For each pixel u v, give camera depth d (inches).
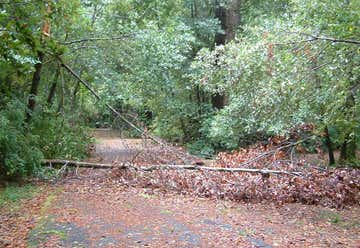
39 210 304.3
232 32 737.0
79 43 527.8
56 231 254.1
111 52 533.3
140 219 291.1
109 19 546.9
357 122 368.2
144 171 430.6
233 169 418.3
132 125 505.4
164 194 383.2
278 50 341.4
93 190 385.4
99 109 551.2
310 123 409.4
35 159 406.0
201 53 480.7
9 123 391.2
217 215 312.0
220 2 730.2
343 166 492.4
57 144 474.3
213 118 695.1
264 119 403.5
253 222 295.0
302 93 338.0
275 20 480.7
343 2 312.0
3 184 391.9
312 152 571.8
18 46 222.7
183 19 735.7
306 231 275.4
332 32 304.7
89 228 264.2
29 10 236.7
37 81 474.6
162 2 649.0
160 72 584.1
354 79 313.7
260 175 410.0
